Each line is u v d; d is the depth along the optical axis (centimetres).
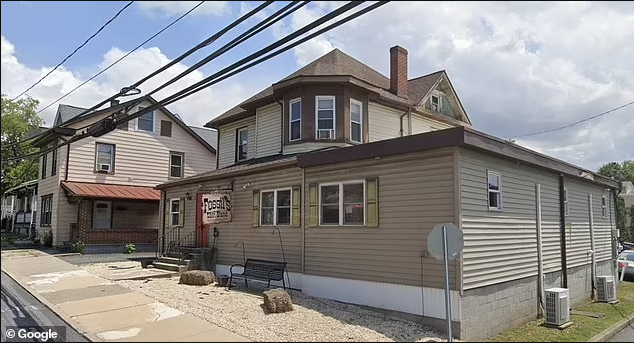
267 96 1658
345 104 1501
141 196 2208
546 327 980
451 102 2086
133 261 1709
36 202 2502
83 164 2197
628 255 1967
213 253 1509
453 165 859
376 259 977
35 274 1327
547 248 1152
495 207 955
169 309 914
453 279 838
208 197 1404
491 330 898
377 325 856
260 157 1741
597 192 1568
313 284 1122
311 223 1137
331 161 1071
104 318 841
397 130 1723
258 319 857
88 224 2123
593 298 1402
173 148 2545
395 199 952
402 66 1778
